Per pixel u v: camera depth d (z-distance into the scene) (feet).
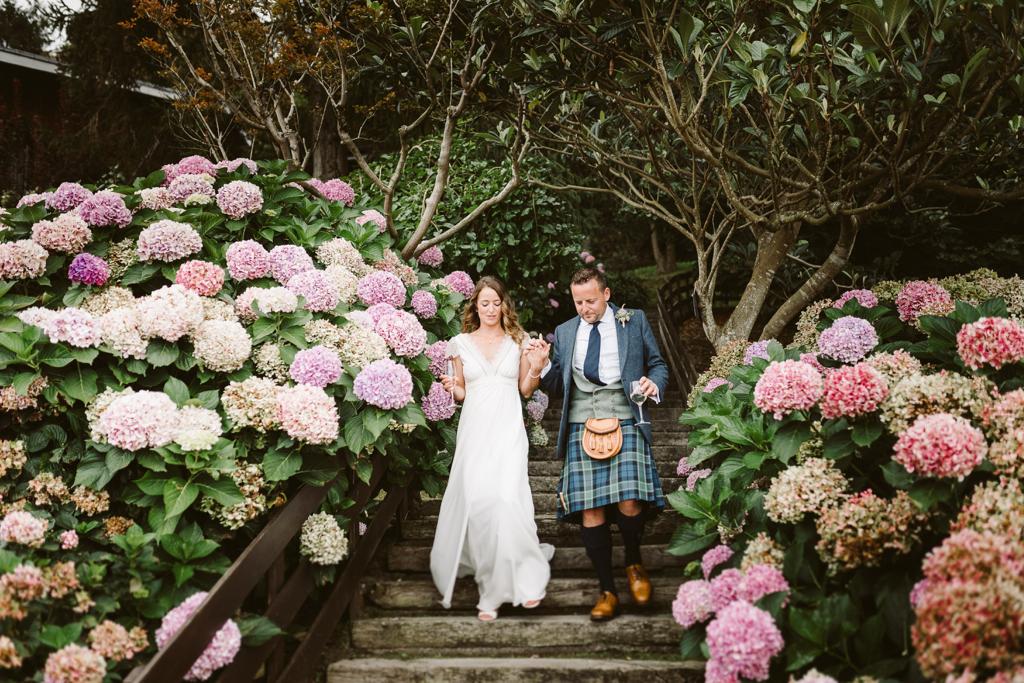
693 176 21.30
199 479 8.84
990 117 14.39
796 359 10.69
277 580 8.92
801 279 28.96
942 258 27.22
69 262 12.03
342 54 16.39
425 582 11.36
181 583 8.09
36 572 7.30
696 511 9.39
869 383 8.13
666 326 27.27
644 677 9.33
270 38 18.89
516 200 22.75
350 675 9.55
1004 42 11.93
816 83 14.44
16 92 33.27
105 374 10.21
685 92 15.25
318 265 13.35
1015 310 15.02
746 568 8.23
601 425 10.37
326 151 30.48
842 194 16.52
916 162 16.05
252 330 10.84
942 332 9.68
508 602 11.23
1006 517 6.72
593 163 21.93
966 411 8.17
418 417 10.34
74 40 29.50
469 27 15.33
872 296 14.33
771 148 15.12
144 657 7.68
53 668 6.61
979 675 5.75
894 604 7.11
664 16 13.69
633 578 10.42
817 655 6.99
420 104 18.30
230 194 13.09
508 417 11.25
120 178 30.45
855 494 8.04
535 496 15.05
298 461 9.39
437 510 14.64
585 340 10.98
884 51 11.69
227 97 19.86
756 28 13.58
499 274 22.77
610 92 16.44
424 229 16.07
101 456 9.27
